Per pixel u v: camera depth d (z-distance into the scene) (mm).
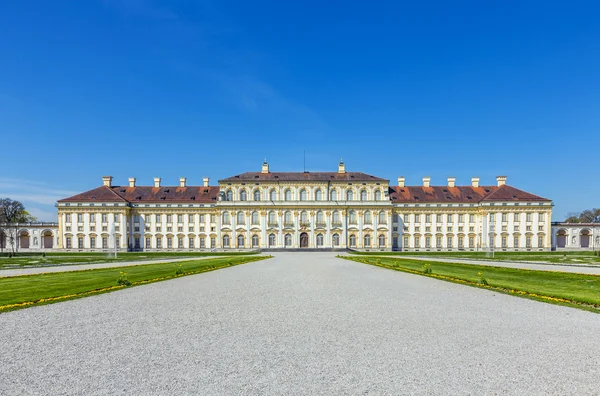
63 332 12672
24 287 22609
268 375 9023
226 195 98062
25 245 104250
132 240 97188
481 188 101562
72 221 94625
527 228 93625
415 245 98062
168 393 8016
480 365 9742
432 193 100875
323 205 96688
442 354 10586
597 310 16609
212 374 9062
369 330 13125
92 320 14406
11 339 11836
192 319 14664
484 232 94188
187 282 26203
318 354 10547
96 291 21172
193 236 97688
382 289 23125
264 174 101938
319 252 84062
